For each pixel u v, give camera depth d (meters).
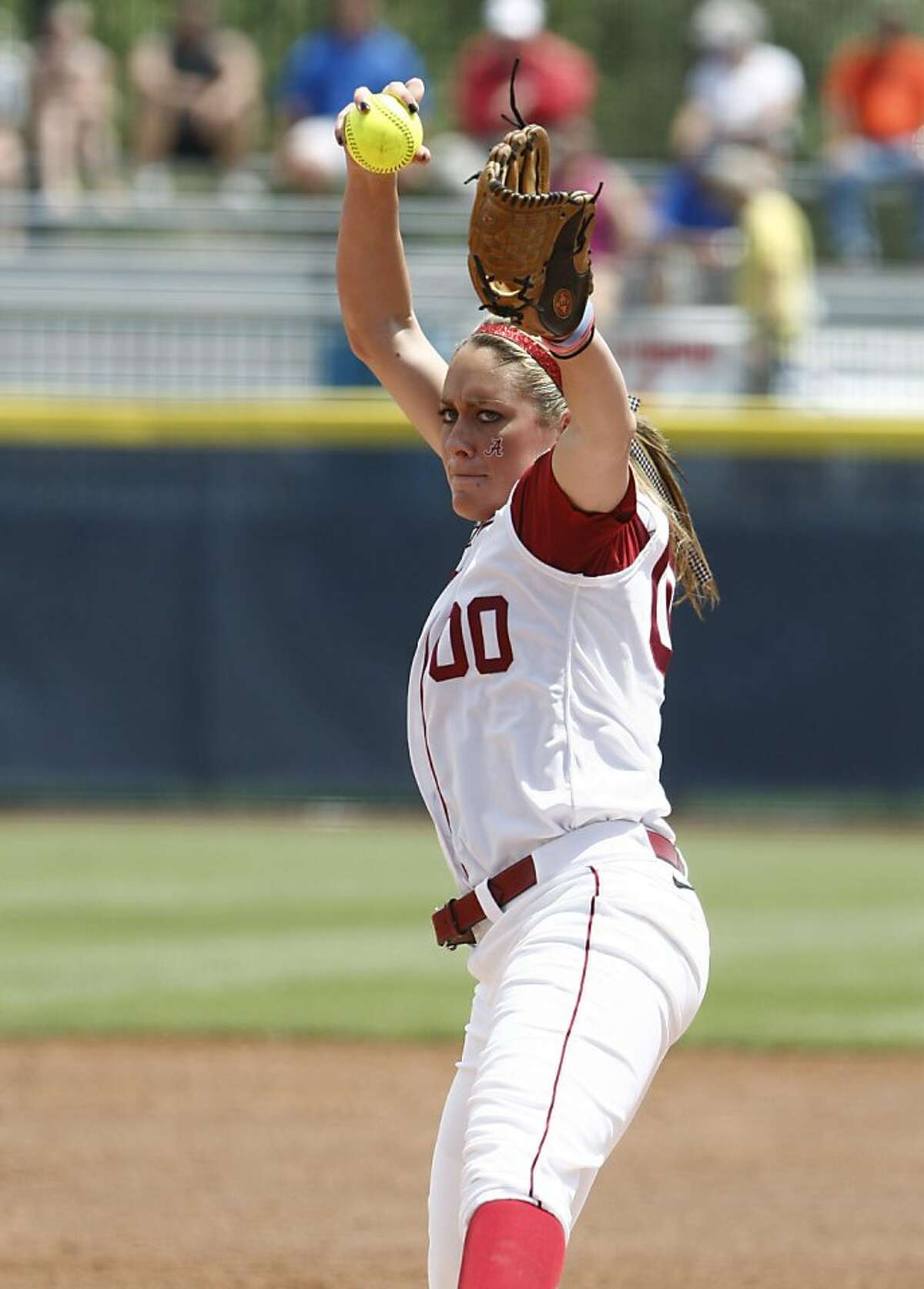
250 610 42.12
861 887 34.19
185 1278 15.09
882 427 41.19
